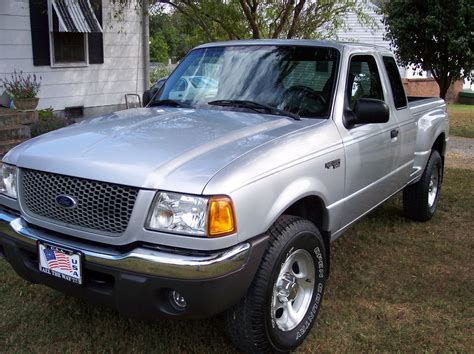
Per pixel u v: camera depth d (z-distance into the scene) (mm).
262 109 3799
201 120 3506
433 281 4293
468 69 11711
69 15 10812
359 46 4363
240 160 2807
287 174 3004
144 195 2617
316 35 9898
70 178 2832
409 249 5004
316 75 3936
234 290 2666
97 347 3205
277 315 3158
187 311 2633
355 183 3863
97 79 12258
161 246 2623
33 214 3023
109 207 2709
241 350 3088
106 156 2850
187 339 3320
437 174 6035
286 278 3109
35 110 9305
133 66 13055
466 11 10844
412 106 5273
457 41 10977
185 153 2844
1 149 8023
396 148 4617
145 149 2900
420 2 11406
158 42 29266
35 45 10805
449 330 3516
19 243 3037
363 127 3982
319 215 3543
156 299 2650
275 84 3963
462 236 5402
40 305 3676
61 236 2922
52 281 2943
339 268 4516
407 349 3285
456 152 10977
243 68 4168
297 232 3033
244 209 2680
